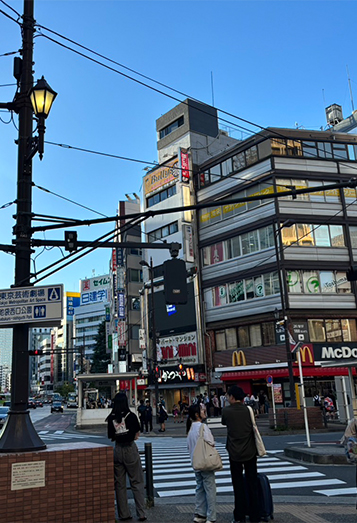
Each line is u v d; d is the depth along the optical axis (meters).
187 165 40.62
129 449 6.43
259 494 6.20
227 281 36.22
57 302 6.33
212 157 39.22
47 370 146.88
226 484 9.52
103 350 74.88
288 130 35.06
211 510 5.97
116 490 6.43
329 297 32.75
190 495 8.59
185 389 39.38
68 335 137.00
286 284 32.16
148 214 7.91
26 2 7.48
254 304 34.06
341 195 34.69
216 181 38.41
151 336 43.00
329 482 9.29
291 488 8.86
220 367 35.53
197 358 37.41
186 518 6.48
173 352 39.72
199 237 39.09
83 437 22.22
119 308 51.12
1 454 5.47
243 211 35.81
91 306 125.12
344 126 43.75
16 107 7.23
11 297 6.39
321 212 34.00
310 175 34.44
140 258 53.81
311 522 6.05
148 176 45.31
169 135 44.19
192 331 38.38
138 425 6.52
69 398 100.31
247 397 29.69
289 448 13.20
